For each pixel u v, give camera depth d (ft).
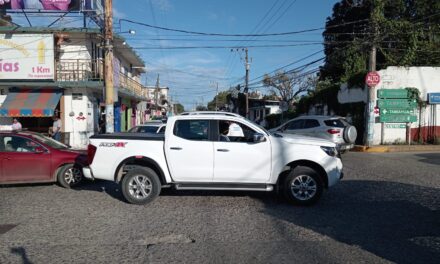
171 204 25.96
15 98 66.95
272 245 18.15
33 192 30.27
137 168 25.99
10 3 70.79
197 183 26.09
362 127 70.23
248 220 22.20
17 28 67.26
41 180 31.96
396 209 24.73
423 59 86.38
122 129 100.73
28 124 70.23
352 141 53.11
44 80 67.46
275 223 21.66
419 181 33.91
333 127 53.01
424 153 57.47
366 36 77.10
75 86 68.23
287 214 23.59
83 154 32.94
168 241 18.65
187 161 25.85
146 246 17.99
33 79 67.26
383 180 34.63
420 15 96.02
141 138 26.68
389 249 17.69
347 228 20.81
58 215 23.25
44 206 25.50
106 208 24.93
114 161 26.50
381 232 20.12
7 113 63.57
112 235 19.52
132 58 106.73
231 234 19.71
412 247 17.95
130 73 116.78
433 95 68.08
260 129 26.45
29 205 25.81
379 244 18.34
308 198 25.53
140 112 135.64
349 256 16.81
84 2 71.20
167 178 26.16
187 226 21.03
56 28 68.74
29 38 67.05
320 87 116.16
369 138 65.00
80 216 23.02
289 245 18.15
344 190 30.50
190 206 25.41
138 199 25.89
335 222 21.93
